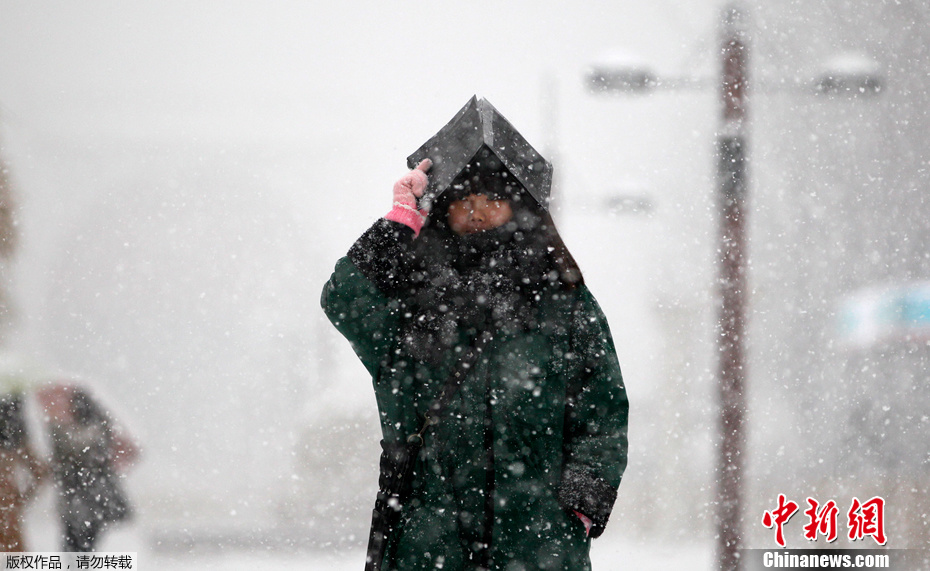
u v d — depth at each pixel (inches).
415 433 457.7
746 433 1050.7
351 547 1135.6
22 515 800.3
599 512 458.6
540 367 455.8
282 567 1039.0
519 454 451.5
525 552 450.6
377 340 463.8
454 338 457.1
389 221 460.1
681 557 998.4
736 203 1190.3
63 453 829.2
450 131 487.5
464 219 472.1
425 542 449.7
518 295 463.5
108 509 853.8
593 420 468.4
